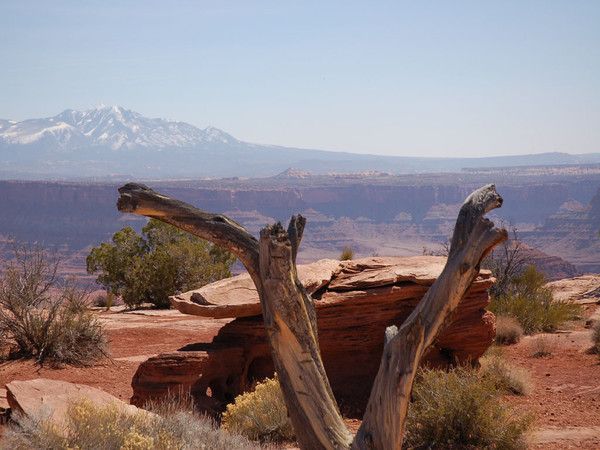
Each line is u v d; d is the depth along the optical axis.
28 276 16.64
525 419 10.48
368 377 13.88
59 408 9.08
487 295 14.54
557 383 14.76
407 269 14.24
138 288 29.53
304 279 13.05
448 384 10.72
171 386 11.84
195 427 8.78
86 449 7.38
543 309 21.88
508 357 17.50
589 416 12.19
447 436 10.35
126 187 6.04
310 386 5.87
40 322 16.16
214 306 12.64
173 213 6.09
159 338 19.83
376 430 5.66
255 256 6.09
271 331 5.94
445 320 5.49
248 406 11.20
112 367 16.03
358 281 13.79
